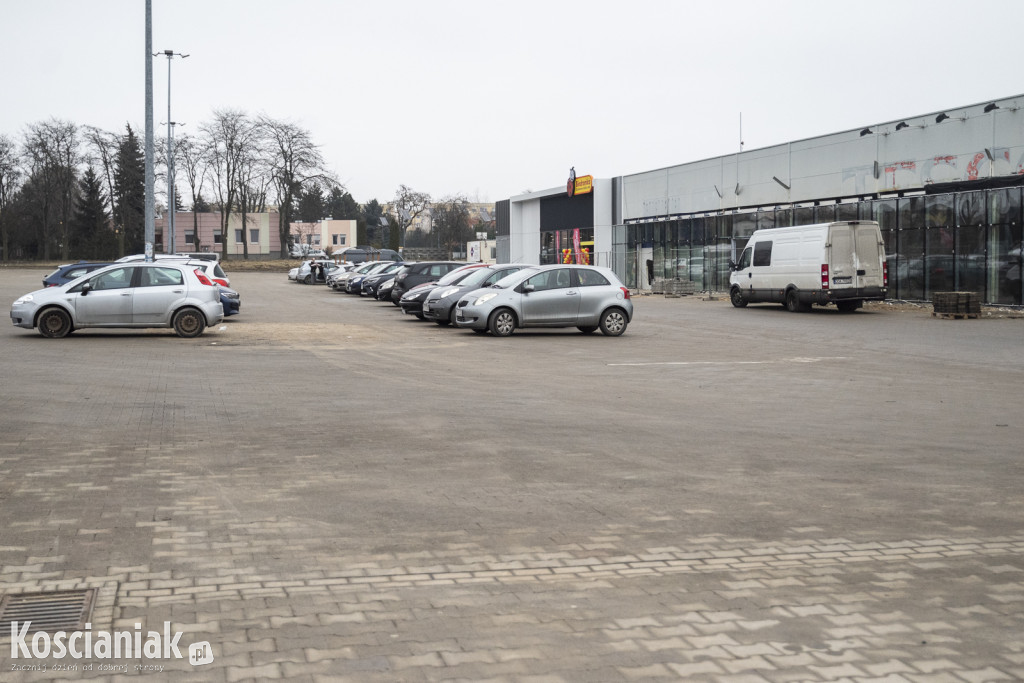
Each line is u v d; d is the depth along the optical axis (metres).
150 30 32.62
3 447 8.80
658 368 16.39
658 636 4.33
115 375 14.66
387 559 5.50
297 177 84.00
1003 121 30.38
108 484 7.33
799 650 4.16
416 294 29.19
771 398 12.70
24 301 21.44
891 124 35.28
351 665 3.97
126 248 100.25
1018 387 13.88
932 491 7.25
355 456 8.48
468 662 4.01
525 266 26.58
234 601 4.77
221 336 22.64
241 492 7.10
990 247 29.97
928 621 4.54
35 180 90.62
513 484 7.40
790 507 6.74
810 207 38.12
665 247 49.09
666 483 7.47
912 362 17.33
